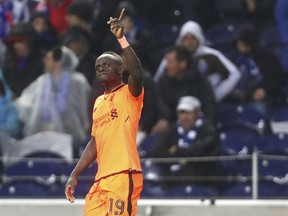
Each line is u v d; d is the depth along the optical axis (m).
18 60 32.56
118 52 33.28
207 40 34.84
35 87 30.80
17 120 30.48
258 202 26.70
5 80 32.38
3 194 28.84
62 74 30.72
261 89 31.61
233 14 35.44
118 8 33.06
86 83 30.78
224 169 28.12
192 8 35.84
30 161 29.11
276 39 33.97
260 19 35.09
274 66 32.00
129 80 19.78
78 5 33.53
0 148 29.86
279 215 26.09
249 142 29.00
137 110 20.00
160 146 28.42
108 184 19.77
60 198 28.59
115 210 19.67
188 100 28.44
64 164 29.02
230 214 26.28
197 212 26.38
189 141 28.25
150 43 32.91
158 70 32.12
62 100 30.50
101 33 33.88
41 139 29.86
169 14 36.06
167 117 30.03
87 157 20.36
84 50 32.38
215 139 28.20
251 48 32.16
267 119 30.47
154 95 29.98
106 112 20.06
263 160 28.09
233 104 31.56
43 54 32.69
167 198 27.86
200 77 30.22
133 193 19.78
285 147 28.91
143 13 35.94
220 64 31.59
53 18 35.03
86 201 20.09
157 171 28.17
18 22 34.28
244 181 28.02
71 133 30.39
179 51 30.20
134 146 19.97
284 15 33.69
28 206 26.98
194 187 27.75
